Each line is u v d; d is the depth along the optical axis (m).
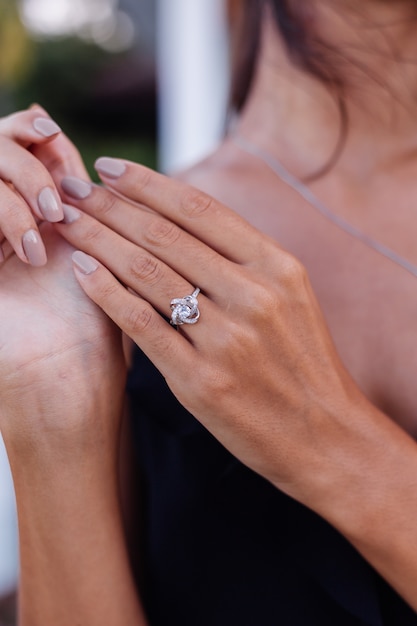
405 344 0.42
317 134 0.45
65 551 0.38
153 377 0.42
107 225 0.36
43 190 0.35
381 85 0.44
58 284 0.37
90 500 0.38
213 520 0.41
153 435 0.44
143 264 0.34
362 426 0.35
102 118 1.25
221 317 0.34
